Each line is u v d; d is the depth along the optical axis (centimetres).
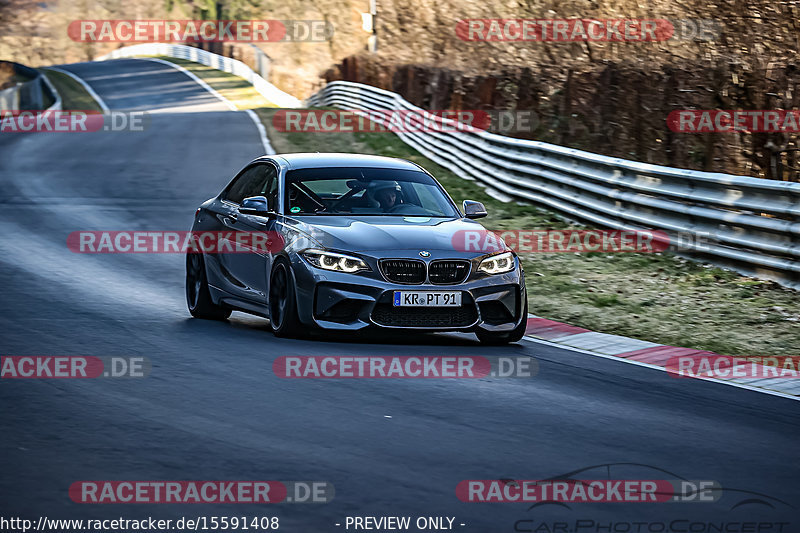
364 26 14538
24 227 5750
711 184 4744
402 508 1633
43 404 2236
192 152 9694
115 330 3219
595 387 2670
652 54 7681
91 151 9894
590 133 7044
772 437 2225
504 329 3169
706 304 4016
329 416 2216
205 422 2128
